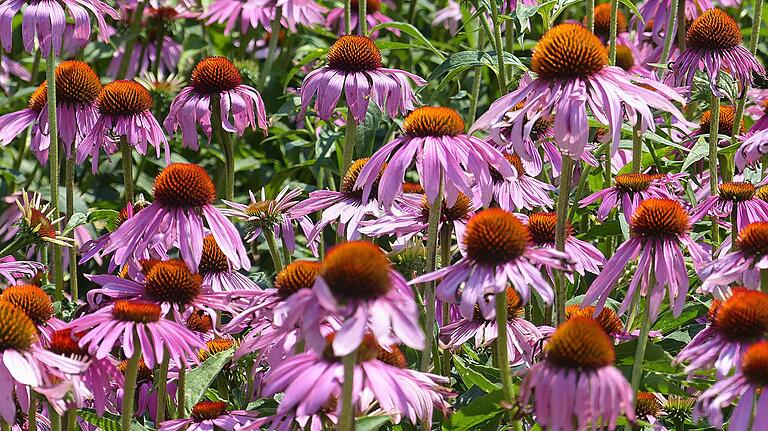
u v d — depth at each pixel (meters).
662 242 3.97
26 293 4.12
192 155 7.96
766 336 3.61
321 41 8.46
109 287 4.20
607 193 5.33
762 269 3.98
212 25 9.13
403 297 3.04
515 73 6.41
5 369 3.59
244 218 4.84
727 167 5.65
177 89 7.48
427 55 8.72
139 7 7.96
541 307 4.84
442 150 4.05
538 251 3.48
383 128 7.84
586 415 3.12
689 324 4.87
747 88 5.80
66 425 4.29
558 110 3.84
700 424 4.41
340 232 4.91
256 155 7.80
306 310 2.96
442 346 4.45
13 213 6.54
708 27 5.75
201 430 4.04
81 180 7.69
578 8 9.70
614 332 4.53
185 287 4.18
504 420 4.17
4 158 8.02
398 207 4.86
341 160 7.02
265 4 7.67
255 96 5.86
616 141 3.81
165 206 4.40
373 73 5.50
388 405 3.12
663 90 4.11
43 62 8.52
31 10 5.43
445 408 3.56
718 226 5.32
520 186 5.16
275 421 3.62
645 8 7.25
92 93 5.61
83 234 6.59
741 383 3.38
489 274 3.40
